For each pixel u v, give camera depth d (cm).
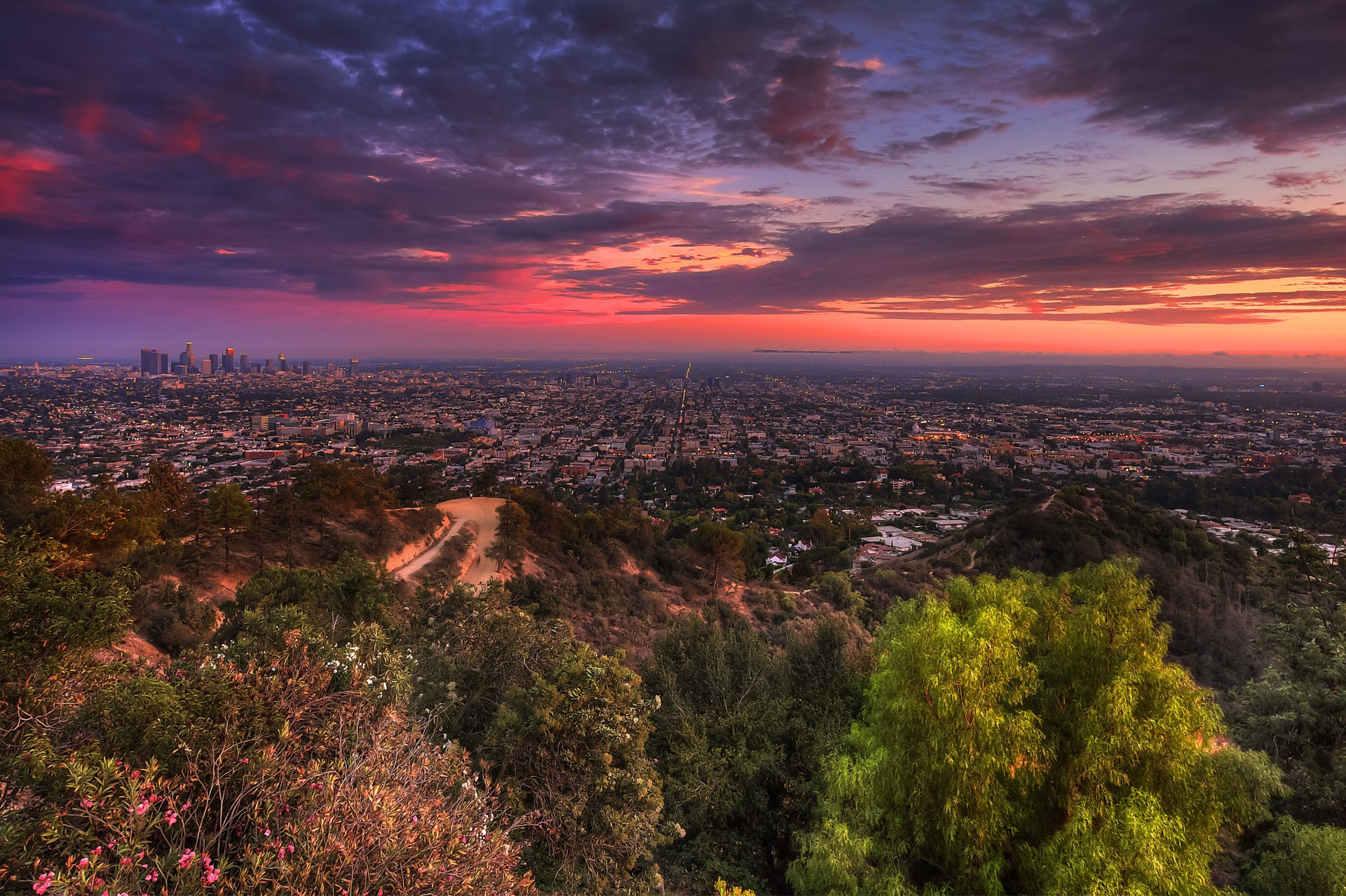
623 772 1058
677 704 1546
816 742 1478
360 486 4888
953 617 1110
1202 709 1049
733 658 1725
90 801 434
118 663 709
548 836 1012
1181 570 3862
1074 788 1062
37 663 646
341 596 1772
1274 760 1484
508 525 4159
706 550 4444
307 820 486
